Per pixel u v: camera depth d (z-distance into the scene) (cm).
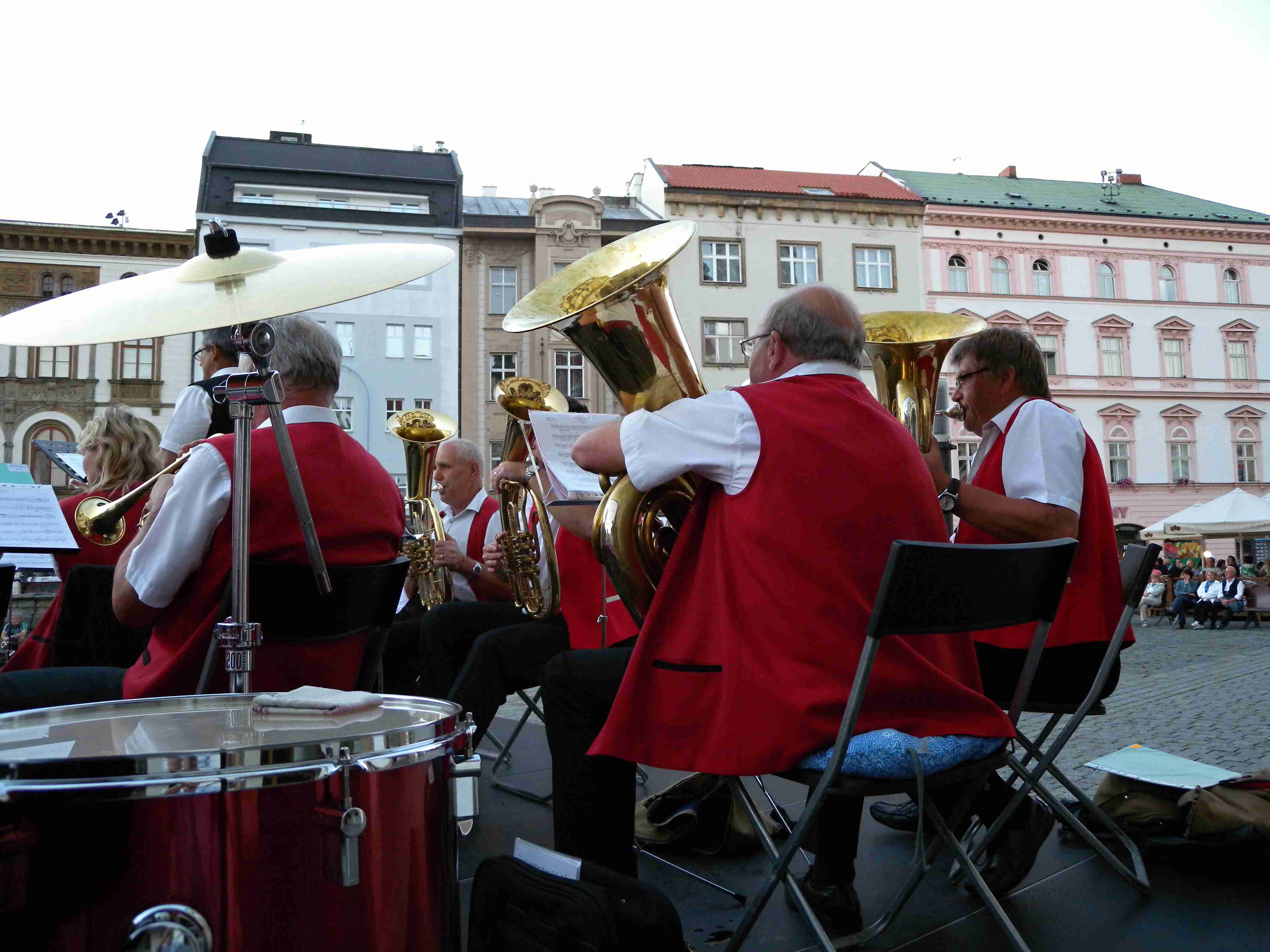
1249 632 1780
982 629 178
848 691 173
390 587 229
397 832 135
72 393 2828
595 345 252
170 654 214
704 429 191
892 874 259
